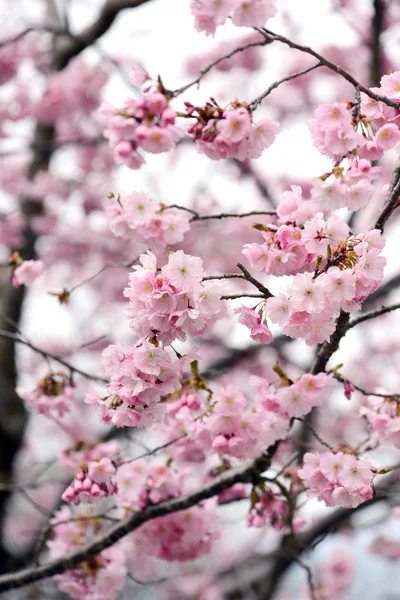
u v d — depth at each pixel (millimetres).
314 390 3920
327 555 11062
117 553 5113
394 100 3619
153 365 3166
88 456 5262
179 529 4883
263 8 3459
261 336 3375
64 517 5266
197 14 3494
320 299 3164
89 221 11492
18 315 9742
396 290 10422
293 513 4734
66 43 10258
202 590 10828
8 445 9148
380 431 4395
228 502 5070
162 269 3092
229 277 3266
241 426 3969
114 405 3387
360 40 10359
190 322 3113
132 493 4492
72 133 11227
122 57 12109
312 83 11898
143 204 4102
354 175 3643
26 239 10523
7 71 11062
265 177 12297
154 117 3377
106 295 12250
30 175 10711
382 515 7316
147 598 9578
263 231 3605
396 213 10875
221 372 6074
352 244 3270
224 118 3465
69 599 6879
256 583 9414
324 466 3674
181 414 4078
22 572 5125
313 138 3662
